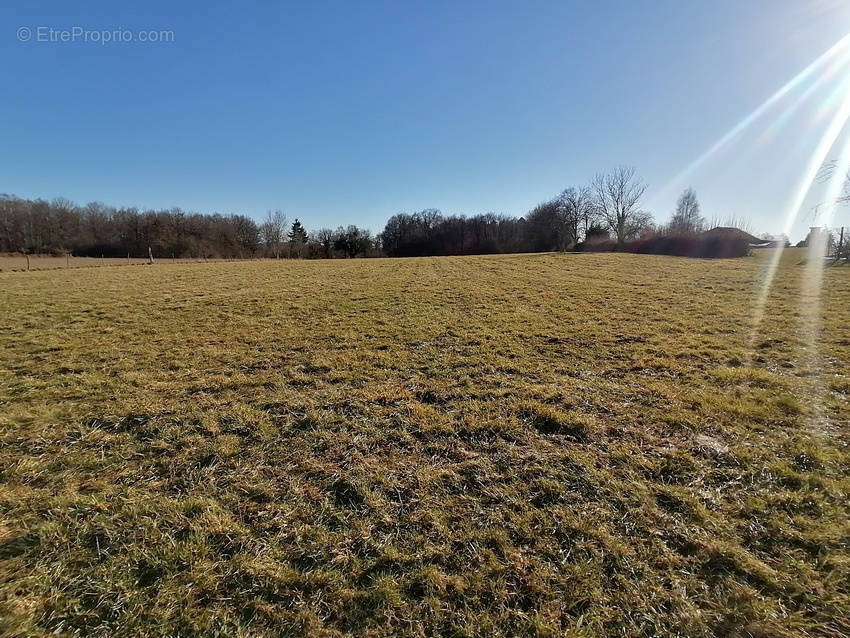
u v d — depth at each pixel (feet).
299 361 18.58
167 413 13.12
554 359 18.52
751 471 9.61
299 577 6.97
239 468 10.14
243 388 15.29
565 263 64.08
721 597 6.44
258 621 6.22
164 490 9.33
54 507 8.65
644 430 11.75
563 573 6.98
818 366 16.65
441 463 10.33
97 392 14.94
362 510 8.63
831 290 33.17
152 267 71.26
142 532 7.97
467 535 7.88
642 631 6.00
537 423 12.32
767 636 5.82
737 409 12.78
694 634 5.91
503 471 9.96
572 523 8.12
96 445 11.25
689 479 9.45
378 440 11.43
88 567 7.16
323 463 10.33
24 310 30.45
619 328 23.62
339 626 6.16
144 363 18.39
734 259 66.80
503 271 55.42
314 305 32.37
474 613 6.33
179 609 6.39
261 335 23.30
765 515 8.18
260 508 8.69
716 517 8.18
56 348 20.83
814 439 10.95
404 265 69.51
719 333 22.06
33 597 6.57
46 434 11.78
